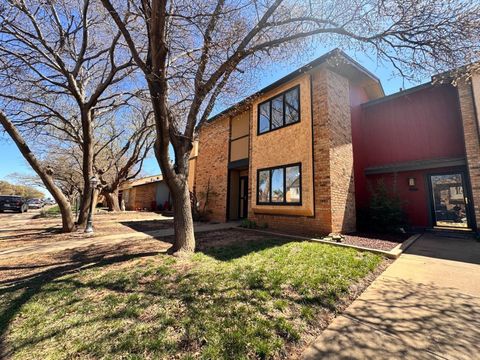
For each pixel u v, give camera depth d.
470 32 3.95
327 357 2.02
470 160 7.29
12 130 7.20
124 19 5.47
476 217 7.08
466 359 1.98
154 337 2.22
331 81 7.99
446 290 3.35
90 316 2.61
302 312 2.67
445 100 8.55
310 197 7.50
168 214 17.88
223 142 12.97
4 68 6.53
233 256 4.91
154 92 4.32
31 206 37.03
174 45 5.29
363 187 9.72
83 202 9.45
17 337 2.27
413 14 4.14
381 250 5.18
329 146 7.34
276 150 9.04
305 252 5.08
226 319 2.51
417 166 8.65
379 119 10.12
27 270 4.28
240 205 12.68
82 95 9.16
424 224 8.71
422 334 2.33
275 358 2.00
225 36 4.80
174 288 3.31
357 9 4.57
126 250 5.67
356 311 2.80
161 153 4.79
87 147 8.93
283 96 9.08
